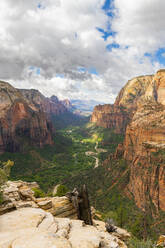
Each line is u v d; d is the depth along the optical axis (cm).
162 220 5934
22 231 815
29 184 4678
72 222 1135
